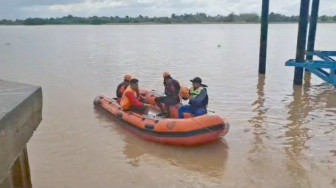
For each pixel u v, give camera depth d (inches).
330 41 1521.9
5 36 2827.3
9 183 90.6
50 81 613.3
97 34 3056.1
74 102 449.7
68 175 241.6
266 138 306.8
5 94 93.1
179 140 287.4
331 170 241.9
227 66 770.8
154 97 383.2
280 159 262.2
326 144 290.2
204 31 3553.2
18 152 83.0
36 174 242.7
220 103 431.5
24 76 676.1
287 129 330.0
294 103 429.7
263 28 615.2
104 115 385.7
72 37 2488.9
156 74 669.3
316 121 353.7
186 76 644.7
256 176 235.9
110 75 666.2
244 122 351.9
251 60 880.9
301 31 495.5
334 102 433.1
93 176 239.9
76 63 874.8
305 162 255.9
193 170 248.4
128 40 1977.1
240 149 283.4
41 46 1562.5
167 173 244.2
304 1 482.9
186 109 313.4
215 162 260.4
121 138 314.8
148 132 305.4
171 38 2142.0
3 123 74.1
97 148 291.7
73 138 315.0
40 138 315.0
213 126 283.4
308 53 593.0
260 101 441.4
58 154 278.8
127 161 265.6
